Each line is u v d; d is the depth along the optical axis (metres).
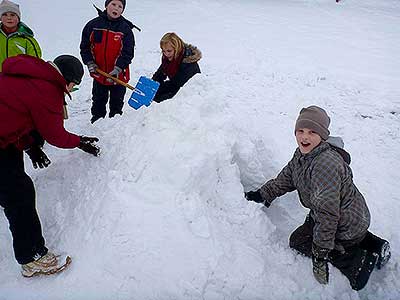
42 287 2.37
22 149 2.38
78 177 3.01
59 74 2.34
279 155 4.02
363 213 2.56
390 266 2.88
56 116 2.37
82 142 2.94
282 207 3.21
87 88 5.56
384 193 3.67
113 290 2.29
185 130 2.83
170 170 2.65
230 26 8.96
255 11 10.63
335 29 9.14
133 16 9.39
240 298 2.38
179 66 4.01
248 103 5.22
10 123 2.22
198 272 2.35
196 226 2.47
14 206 2.30
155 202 2.54
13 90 2.21
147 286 2.30
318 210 2.44
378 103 5.37
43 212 2.88
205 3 11.16
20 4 9.96
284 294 2.49
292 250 2.79
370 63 6.95
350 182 2.49
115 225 2.47
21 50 3.64
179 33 8.20
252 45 7.62
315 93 5.61
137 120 3.17
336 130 4.70
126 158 2.81
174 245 2.39
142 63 6.43
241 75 6.10
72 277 2.38
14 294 2.35
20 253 2.36
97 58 4.11
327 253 2.51
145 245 2.39
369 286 2.75
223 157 2.81
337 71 6.47
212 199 2.76
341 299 2.59
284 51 7.38
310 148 2.50
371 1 12.45
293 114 5.03
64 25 8.42
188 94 3.28
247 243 2.65
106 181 2.74
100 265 2.39
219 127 2.98
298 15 10.44
